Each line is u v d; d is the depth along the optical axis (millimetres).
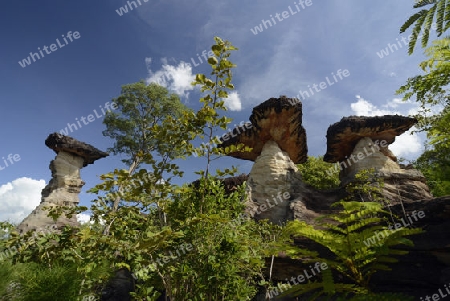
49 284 3848
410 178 12617
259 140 16016
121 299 9562
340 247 3512
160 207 4609
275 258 9484
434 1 2699
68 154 18766
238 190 5242
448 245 7492
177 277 4102
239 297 4039
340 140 15398
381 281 7996
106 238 3582
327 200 13188
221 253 4062
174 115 19609
